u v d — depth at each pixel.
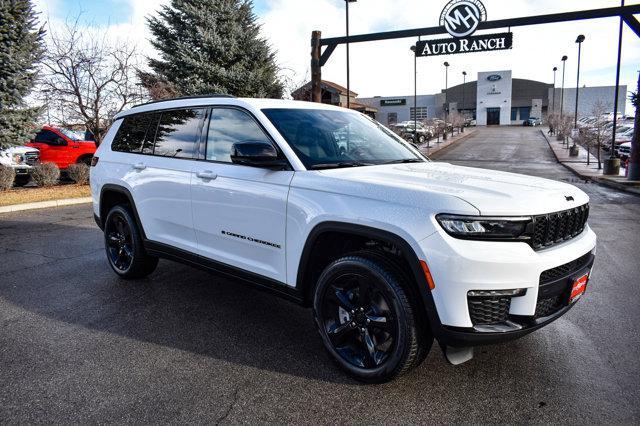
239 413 2.57
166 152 4.21
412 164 3.56
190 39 18.20
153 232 4.36
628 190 13.38
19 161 12.52
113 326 3.75
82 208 10.08
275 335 3.58
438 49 15.34
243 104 3.62
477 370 3.03
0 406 2.63
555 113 60.41
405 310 2.61
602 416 2.52
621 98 73.00
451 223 2.46
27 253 6.09
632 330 3.65
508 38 14.66
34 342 3.46
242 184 3.44
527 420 2.49
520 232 2.50
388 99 76.88
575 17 13.89
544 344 3.41
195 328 3.71
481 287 2.41
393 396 2.73
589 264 2.95
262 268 3.40
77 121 14.70
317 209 2.95
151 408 2.61
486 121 76.12
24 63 12.24
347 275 2.88
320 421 2.50
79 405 2.64
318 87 16.66
